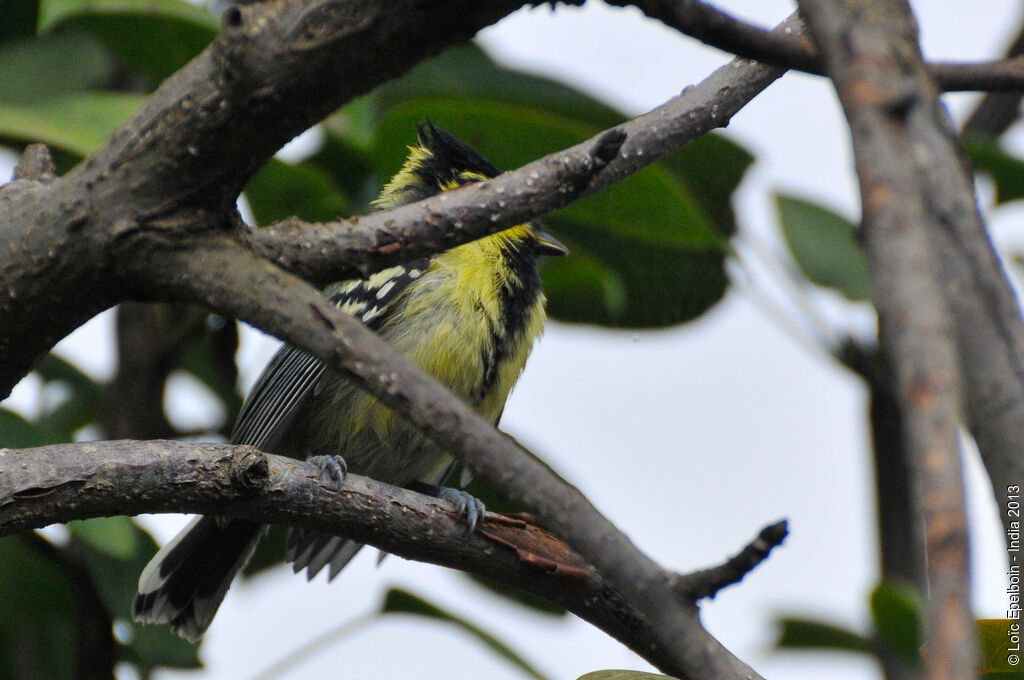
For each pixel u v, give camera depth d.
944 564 2.39
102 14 9.24
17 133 7.99
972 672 2.32
